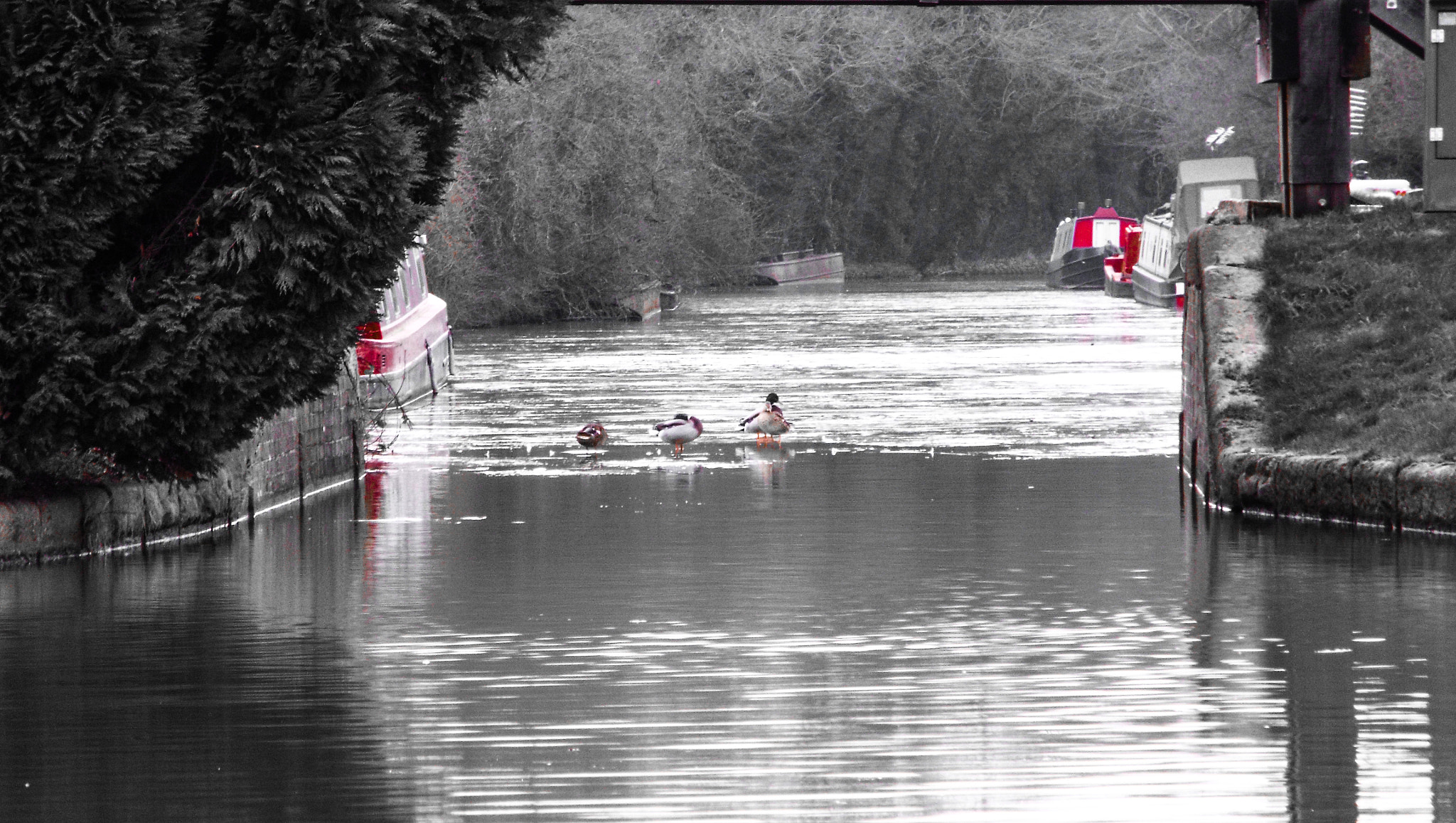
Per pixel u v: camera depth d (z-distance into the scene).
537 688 43.38
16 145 55.50
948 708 41.00
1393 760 36.56
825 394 126.75
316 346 60.09
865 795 34.59
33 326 56.16
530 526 70.62
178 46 56.97
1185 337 84.81
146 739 38.94
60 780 35.97
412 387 126.81
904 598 54.72
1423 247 81.00
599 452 96.69
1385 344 74.88
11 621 51.97
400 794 34.91
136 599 55.53
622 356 171.12
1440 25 76.69
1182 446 84.38
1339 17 89.88
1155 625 50.25
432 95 61.50
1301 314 78.12
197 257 58.44
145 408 57.62
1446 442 66.44
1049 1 95.12
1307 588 55.31
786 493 79.44
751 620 51.62
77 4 55.47
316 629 50.75
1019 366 149.88
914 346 177.38
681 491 80.69
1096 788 34.88
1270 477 70.12
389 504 77.81
